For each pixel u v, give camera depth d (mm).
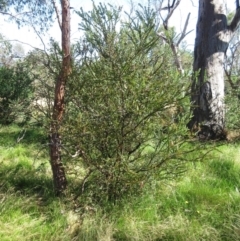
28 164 4906
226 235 2918
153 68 3264
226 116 7602
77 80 3387
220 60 7523
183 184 3877
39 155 5359
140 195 3473
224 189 3889
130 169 3301
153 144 3518
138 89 3076
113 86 3188
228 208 3328
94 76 3289
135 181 3271
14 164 4938
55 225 3115
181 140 3322
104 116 3197
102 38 3270
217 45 7484
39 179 4246
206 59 7500
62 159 3592
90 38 3301
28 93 9234
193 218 3230
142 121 3236
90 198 3434
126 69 3117
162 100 3088
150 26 3195
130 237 2916
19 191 3715
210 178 4156
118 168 3252
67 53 3312
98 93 3268
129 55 3211
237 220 3059
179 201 3549
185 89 3227
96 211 3287
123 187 3428
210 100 7359
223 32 7523
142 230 3014
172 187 3736
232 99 8000
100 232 2951
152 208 3365
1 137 7262
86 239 2906
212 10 7531
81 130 3213
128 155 3391
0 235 2912
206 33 7535
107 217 3248
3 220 3160
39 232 3010
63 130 3270
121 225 3113
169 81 3180
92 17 3268
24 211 3375
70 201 3494
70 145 3391
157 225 3053
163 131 3324
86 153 3334
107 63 3250
